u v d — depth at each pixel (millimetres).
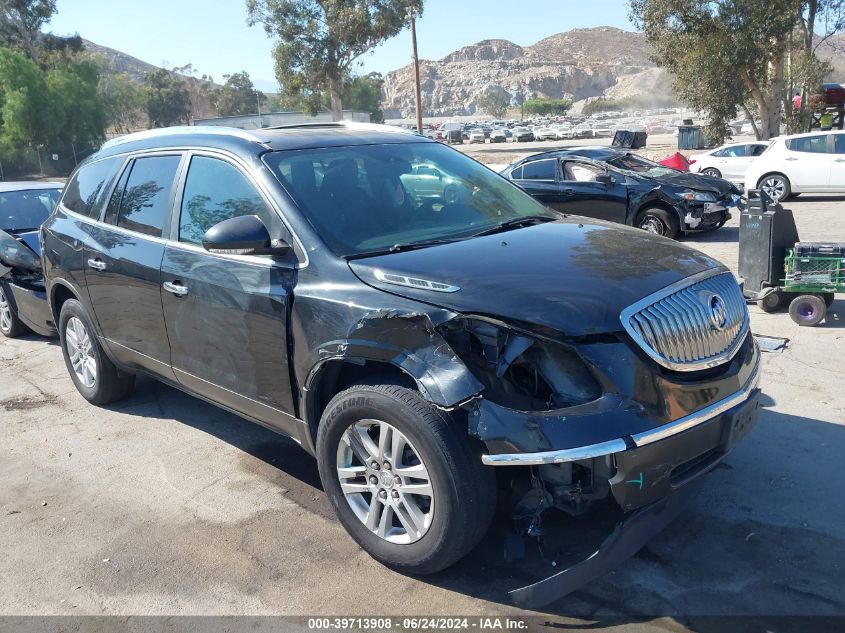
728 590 3219
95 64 63750
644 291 3156
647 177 12367
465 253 3521
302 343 3559
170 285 4305
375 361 3305
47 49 63500
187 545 3805
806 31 27531
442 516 3109
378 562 3549
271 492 4320
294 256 3693
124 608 3334
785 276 7117
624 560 3127
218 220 4113
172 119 104312
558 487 3096
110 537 3926
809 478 4098
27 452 5059
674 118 99062
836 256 6730
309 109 45469
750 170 17609
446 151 4801
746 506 3854
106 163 5305
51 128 54969
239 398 4098
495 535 3656
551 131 72562
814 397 5203
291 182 3893
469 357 3078
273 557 3656
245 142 4180
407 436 3166
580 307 3008
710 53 26797
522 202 4570
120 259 4730
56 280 5582
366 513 3516
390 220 3916
